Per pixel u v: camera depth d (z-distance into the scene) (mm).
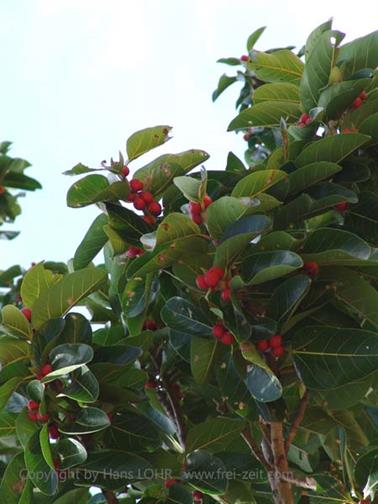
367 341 3797
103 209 4312
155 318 4750
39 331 4074
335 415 4652
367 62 4707
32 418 3988
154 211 4270
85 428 3963
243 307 3863
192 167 4324
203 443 4359
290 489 4043
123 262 4391
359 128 4480
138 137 4273
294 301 3738
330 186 4199
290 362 4082
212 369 4082
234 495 4418
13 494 4074
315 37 4930
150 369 4727
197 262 3965
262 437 4430
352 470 4656
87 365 4047
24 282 4219
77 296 4102
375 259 3859
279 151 4434
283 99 4859
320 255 3777
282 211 4117
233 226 3768
